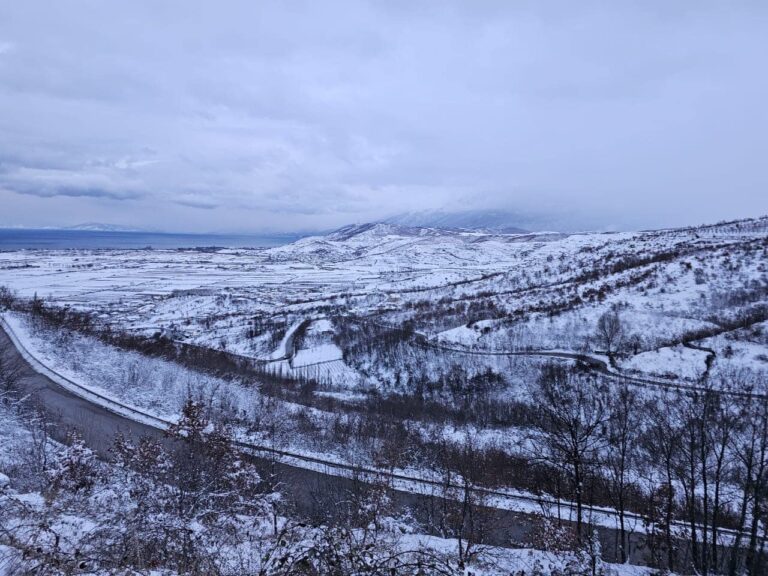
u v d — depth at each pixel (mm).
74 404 39031
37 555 8242
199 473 16359
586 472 25078
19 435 29172
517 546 23531
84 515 12234
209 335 95938
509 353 71875
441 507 26828
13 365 45250
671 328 72062
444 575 9133
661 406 47250
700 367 59219
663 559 23406
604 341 71000
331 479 29469
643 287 90438
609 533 25984
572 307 86625
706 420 31922
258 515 14719
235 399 47531
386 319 102750
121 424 35875
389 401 57938
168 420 37469
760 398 46219
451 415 52250
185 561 9672
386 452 34031
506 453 37688
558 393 48094
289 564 7910
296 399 53500
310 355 80875
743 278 85875
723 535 24875
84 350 55312
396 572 8594
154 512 12375
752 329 65875
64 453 20359
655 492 28031
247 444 32344
